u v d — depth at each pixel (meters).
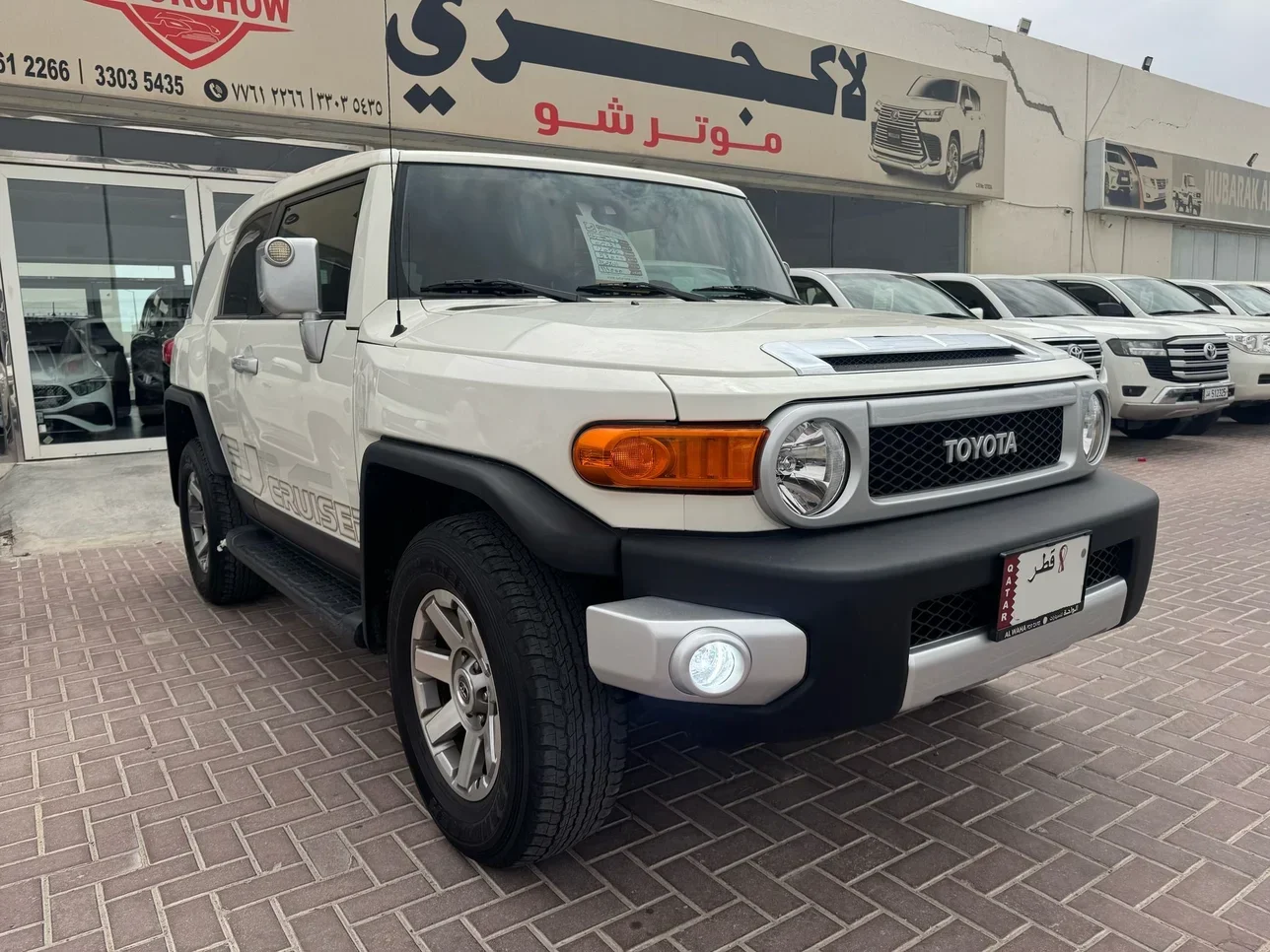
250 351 3.62
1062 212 15.45
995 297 9.46
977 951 2.04
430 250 2.84
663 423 1.95
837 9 11.87
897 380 2.09
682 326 2.29
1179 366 8.72
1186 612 4.34
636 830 2.55
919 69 12.38
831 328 2.31
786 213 11.98
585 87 9.56
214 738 3.15
